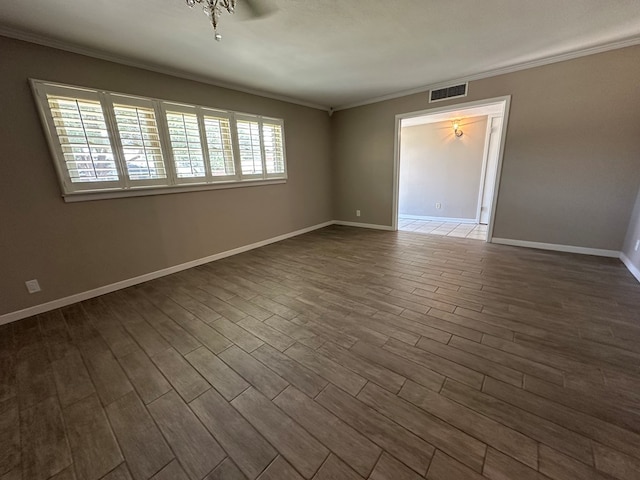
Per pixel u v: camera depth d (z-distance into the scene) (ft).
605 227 10.94
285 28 7.48
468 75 12.26
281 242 15.40
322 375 5.43
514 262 10.93
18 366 5.98
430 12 6.97
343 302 8.30
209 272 11.16
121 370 5.76
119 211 9.55
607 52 9.68
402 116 15.10
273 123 14.42
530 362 5.52
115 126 9.04
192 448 4.08
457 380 5.14
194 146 11.23
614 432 4.04
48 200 8.13
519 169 12.19
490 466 3.64
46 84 7.68
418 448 3.92
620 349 5.81
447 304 7.91
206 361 5.96
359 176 17.87
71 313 8.18
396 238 15.48
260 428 4.35
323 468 3.72
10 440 4.33
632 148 9.96
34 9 6.19
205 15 6.63
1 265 7.57
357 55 9.51
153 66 9.70
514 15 7.25
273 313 7.82
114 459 3.98
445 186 19.95
